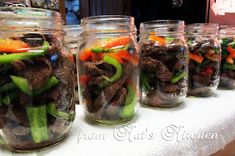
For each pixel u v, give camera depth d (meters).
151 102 0.33
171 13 0.73
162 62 0.31
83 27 0.28
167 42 0.31
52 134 0.22
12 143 0.21
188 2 0.69
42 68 0.20
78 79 0.29
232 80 0.41
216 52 0.37
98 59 0.26
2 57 0.19
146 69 0.32
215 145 0.29
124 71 0.26
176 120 0.29
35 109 0.20
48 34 0.22
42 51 0.20
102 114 0.27
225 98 0.37
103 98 0.26
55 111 0.21
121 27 0.27
